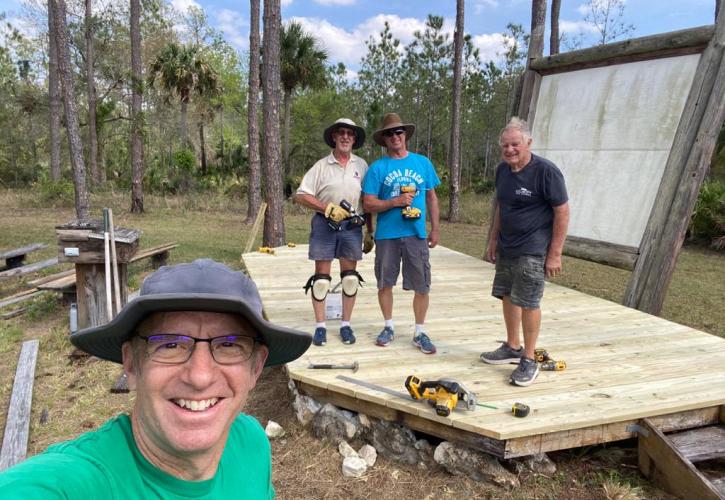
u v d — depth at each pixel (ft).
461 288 21.61
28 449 12.25
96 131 91.66
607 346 14.83
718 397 11.47
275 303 18.86
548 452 11.40
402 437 11.30
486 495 10.14
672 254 18.30
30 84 103.45
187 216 58.13
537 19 33.17
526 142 11.14
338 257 14.24
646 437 10.78
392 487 10.48
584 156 22.09
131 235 19.02
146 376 3.28
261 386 15.34
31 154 112.06
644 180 19.57
